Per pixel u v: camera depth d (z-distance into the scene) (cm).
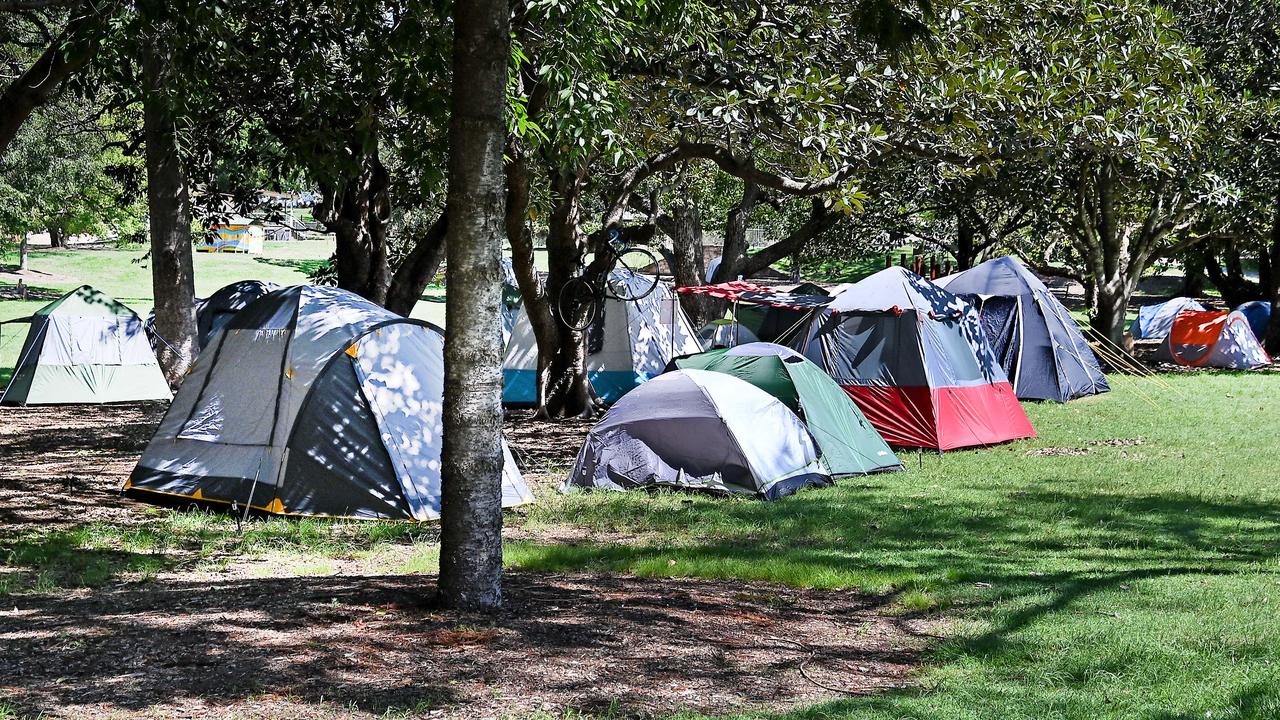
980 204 3022
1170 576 773
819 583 777
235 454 1062
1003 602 704
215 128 1443
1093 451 1522
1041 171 2573
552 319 1823
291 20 1066
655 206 2431
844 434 1335
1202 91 1516
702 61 1242
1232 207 2667
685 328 2219
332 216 1681
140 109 1577
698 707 489
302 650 555
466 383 636
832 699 505
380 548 891
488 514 646
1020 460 1439
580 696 498
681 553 873
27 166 3272
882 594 745
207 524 983
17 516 1004
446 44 933
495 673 527
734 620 661
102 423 1753
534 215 1599
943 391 1556
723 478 1172
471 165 612
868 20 838
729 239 2497
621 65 1220
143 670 518
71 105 2219
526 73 1276
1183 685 518
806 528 987
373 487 1021
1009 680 537
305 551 879
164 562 821
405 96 949
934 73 1231
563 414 1852
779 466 1185
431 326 1096
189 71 974
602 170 1772
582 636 600
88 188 4141
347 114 1083
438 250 1669
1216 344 2883
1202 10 2241
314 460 1027
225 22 1020
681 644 595
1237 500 1137
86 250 6206
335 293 1115
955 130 1263
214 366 1108
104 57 942
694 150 1506
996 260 2209
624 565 832
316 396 1037
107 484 1188
